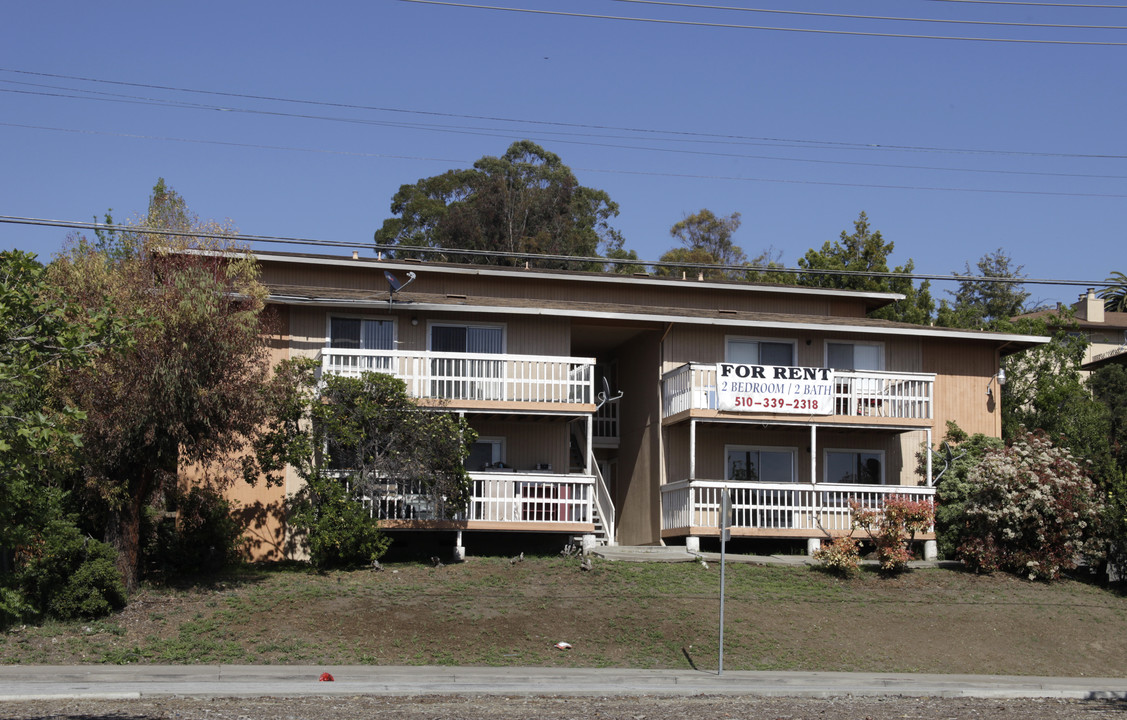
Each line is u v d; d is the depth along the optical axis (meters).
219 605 21.02
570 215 72.25
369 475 24.20
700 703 16.23
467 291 31.72
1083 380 47.91
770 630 21.59
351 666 18.08
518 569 24.61
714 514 26.88
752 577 24.98
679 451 29.33
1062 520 26.09
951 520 27.86
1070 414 37.22
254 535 25.89
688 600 22.95
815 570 25.92
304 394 24.28
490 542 27.53
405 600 21.84
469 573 24.09
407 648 19.34
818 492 27.39
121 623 19.84
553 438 28.92
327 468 24.42
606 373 33.94
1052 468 27.19
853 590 24.62
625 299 32.78
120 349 12.77
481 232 68.50
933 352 31.22
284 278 30.31
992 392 31.36
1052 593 25.39
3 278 12.45
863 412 28.28
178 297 21.33
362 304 26.98
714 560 26.14
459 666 18.42
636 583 23.84
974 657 21.22
